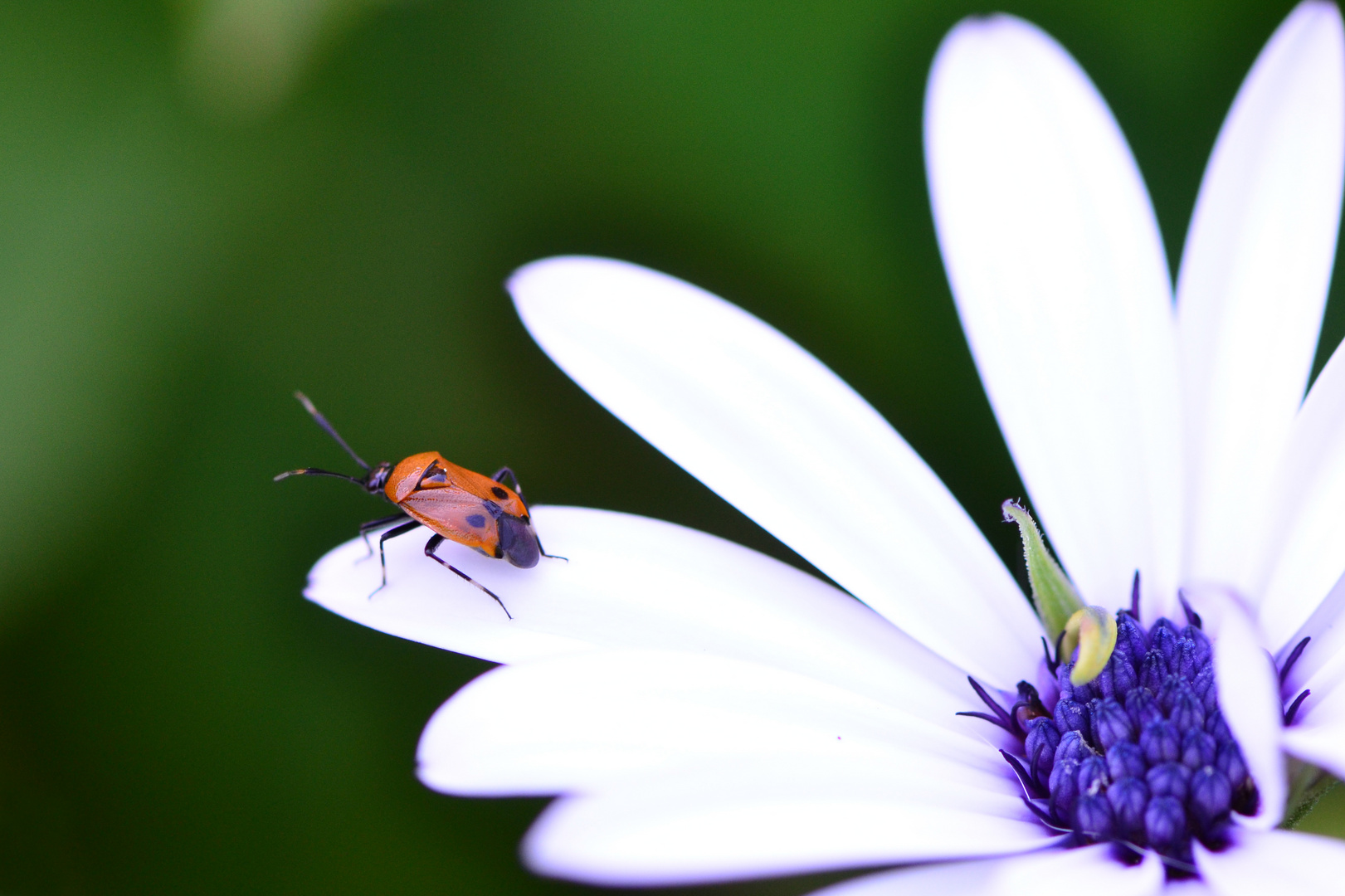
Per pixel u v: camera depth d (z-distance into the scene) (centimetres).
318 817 18
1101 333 17
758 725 16
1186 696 16
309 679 18
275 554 18
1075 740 16
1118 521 17
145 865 18
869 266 19
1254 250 17
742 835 15
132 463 18
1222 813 16
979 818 16
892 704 16
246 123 18
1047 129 17
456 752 16
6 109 18
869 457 17
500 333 19
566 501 19
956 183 17
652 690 16
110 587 18
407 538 17
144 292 18
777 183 19
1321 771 16
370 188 19
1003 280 17
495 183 19
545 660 16
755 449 17
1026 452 17
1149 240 17
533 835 15
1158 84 19
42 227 18
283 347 19
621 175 19
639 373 17
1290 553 16
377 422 19
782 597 16
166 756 18
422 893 18
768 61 19
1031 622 16
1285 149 17
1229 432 17
